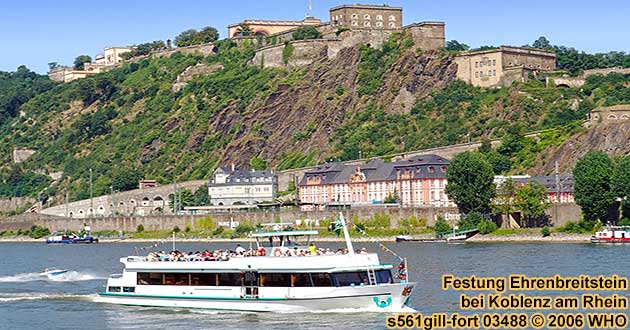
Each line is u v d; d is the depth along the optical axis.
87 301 145.75
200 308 133.75
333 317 124.75
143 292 138.62
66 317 132.88
